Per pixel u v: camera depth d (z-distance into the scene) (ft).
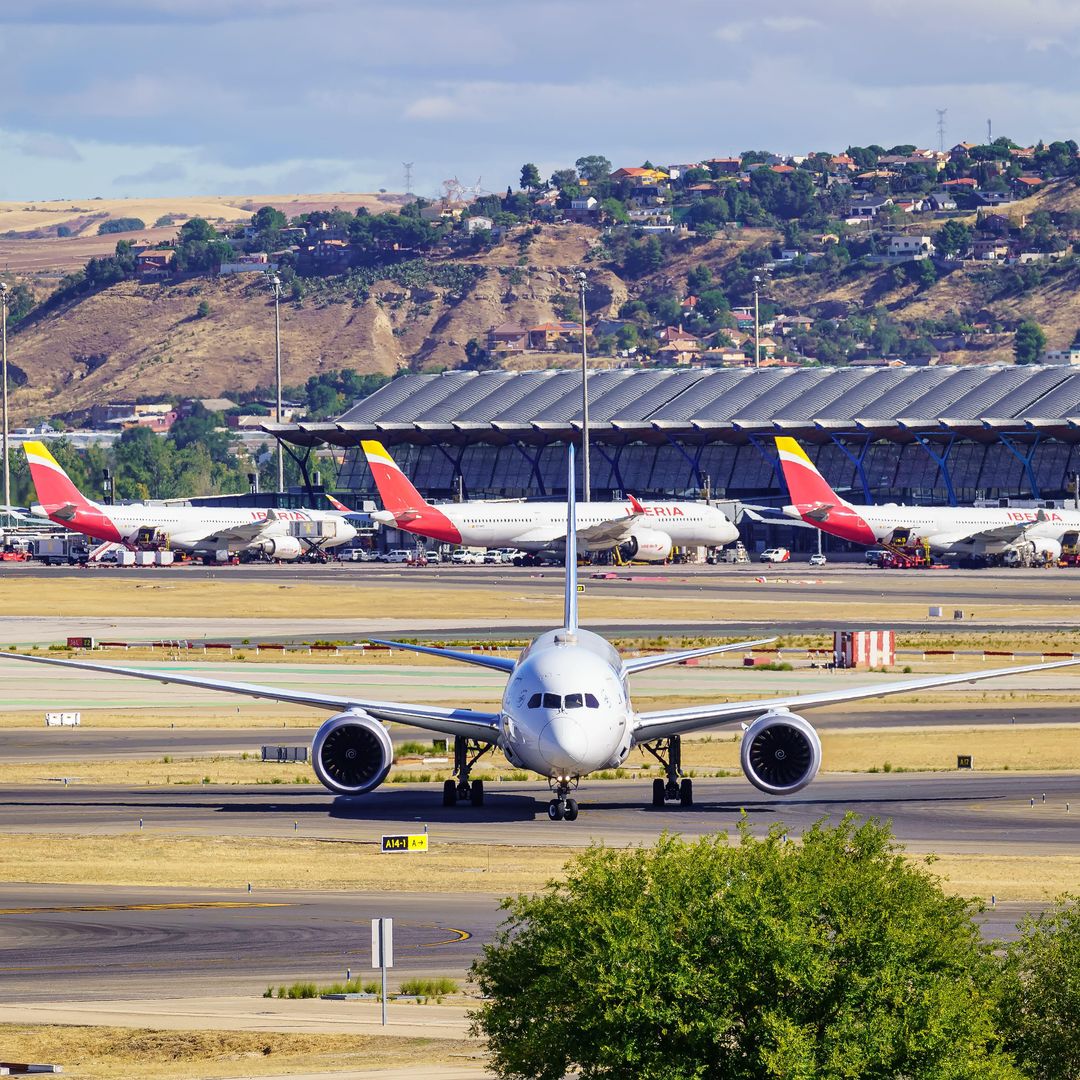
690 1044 279.49
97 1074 333.83
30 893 517.55
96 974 420.36
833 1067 272.51
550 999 289.94
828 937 290.76
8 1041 357.00
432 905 499.10
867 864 310.45
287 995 398.21
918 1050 276.82
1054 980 312.71
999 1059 284.61
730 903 288.71
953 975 295.69
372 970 424.87
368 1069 332.39
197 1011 382.42
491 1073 326.85
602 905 298.35
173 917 484.74
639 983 282.15
